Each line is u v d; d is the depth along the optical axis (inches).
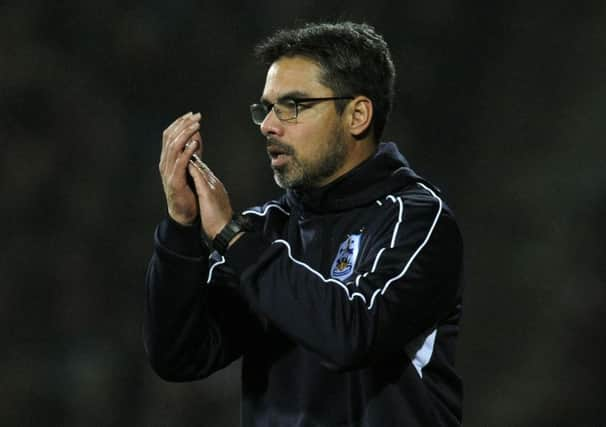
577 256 2123.5
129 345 1871.3
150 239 1961.1
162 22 2060.8
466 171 2234.3
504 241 2180.1
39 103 1935.3
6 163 1897.1
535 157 2228.1
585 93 2237.9
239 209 2050.9
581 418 2025.1
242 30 2107.5
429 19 2219.5
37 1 1964.8
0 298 1836.9
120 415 1795.0
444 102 2245.3
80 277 1891.0
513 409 2034.9
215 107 2085.4
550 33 2257.6
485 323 2130.9
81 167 1943.9
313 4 2128.4
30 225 1892.2
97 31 2005.4
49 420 1766.7
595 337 2066.9
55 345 1841.8
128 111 2027.6
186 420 1744.6
